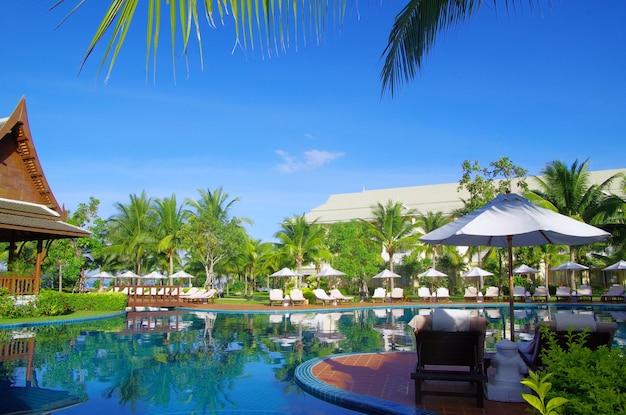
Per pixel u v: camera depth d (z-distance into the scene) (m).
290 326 17.03
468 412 5.73
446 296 33.06
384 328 16.34
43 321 16.97
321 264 42.38
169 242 39.69
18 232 21.94
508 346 6.44
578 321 6.29
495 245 9.56
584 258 34.34
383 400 6.24
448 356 6.28
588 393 3.31
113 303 22.25
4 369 8.78
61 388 7.30
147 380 7.89
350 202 56.91
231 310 23.95
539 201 31.25
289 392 7.11
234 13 1.78
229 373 8.47
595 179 46.75
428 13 4.72
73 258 32.22
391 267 39.56
